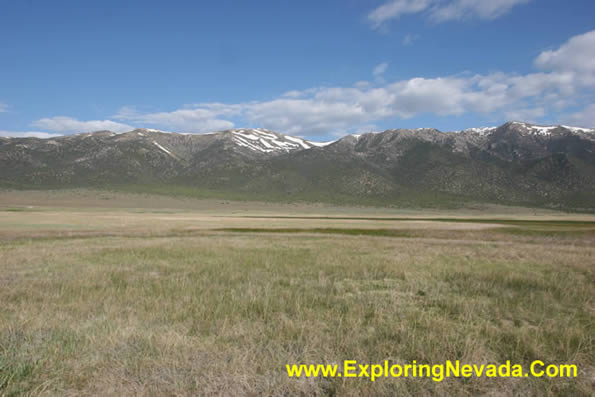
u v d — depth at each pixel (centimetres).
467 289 1133
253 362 564
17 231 3591
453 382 525
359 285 1198
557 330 735
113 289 1064
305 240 3053
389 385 514
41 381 512
